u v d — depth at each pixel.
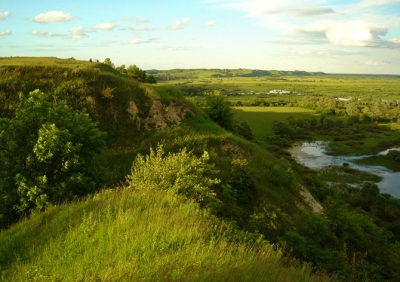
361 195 41.47
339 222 17.23
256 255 6.97
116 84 31.81
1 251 8.56
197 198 13.15
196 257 6.37
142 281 5.31
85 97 29.31
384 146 73.81
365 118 107.12
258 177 27.27
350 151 69.88
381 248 16.56
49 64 31.91
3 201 13.32
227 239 7.96
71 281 5.88
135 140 28.78
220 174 25.97
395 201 43.12
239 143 30.61
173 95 35.16
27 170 14.42
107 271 5.61
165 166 14.10
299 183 32.28
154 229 7.84
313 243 13.70
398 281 14.64
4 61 33.06
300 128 91.19
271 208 19.47
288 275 6.18
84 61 37.47
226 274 5.46
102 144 16.67
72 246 7.63
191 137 29.36
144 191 11.23
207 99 42.84
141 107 31.58
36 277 6.25
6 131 14.34
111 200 10.38
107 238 7.73
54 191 13.59
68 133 14.91
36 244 8.59
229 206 19.75
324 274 7.84
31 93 15.66
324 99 149.00
